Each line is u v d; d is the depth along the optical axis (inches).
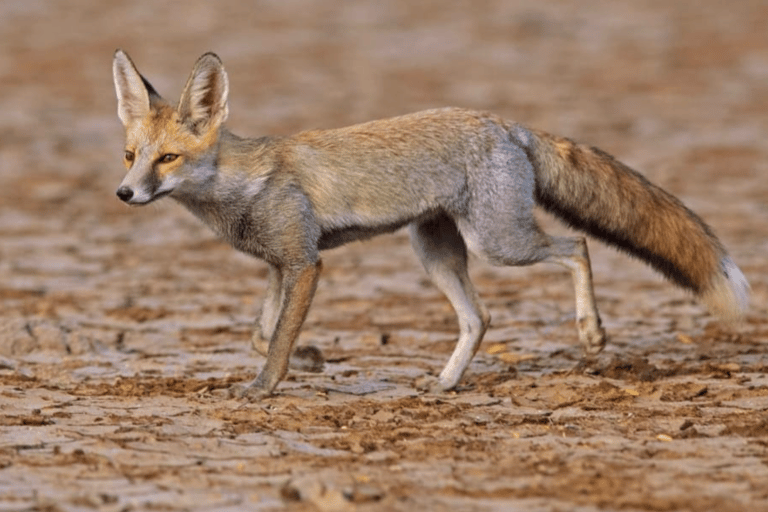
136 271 757.9
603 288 689.0
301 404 425.7
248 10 2522.1
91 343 538.3
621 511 297.7
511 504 303.1
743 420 389.4
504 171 452.4
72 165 1181.1
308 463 342.3
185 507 301.4
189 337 571.2
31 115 1476.4
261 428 386.9
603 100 1536.7
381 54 1969.7
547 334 572.1
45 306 640.4
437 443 364.5
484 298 672.4
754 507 299.0
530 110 1450.5
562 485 318.0
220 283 720.3
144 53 1929.1
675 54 1929.1
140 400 430.3
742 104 1509.6
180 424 391.5
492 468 336.2
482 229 452.1
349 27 2288.4
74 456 348.8
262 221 442.3
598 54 1946.4
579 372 476.1
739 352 515.5
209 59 432.8
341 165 447.8
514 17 2399.1
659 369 478.3
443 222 468.4
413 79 1716.3
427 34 2193.7
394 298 672.4
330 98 1552.7
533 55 1947.6
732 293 478.9
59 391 446.0
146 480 325.4
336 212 448.5
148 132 433.7
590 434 377.1
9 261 781.3
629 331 573.0
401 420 400.5
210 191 441.1
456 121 460.1
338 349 542.6
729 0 2588.6
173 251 830.5
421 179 449.7
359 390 454.6
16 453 353.4
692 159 1158.3
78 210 978.7
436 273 469.7
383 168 448.1
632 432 378.9
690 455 348.5
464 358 459.2
